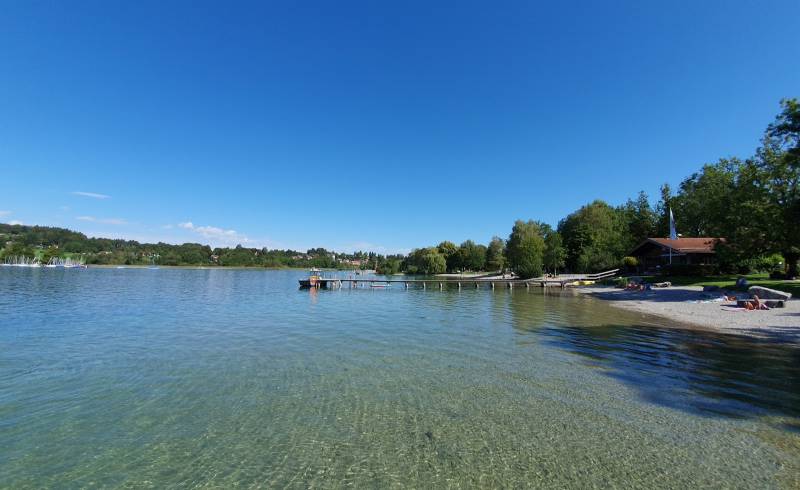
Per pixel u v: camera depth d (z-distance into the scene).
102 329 20.45
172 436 7.94
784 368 12.38
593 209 90.19
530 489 6.03
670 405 9.34
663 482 6.16
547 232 95.69
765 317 22.00
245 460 6.99
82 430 8.23
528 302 36.84
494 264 112.38
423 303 36.50
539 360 13.74
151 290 50.41
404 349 15.66
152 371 12.53
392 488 6.09
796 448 7.14
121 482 6.36
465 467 6.70
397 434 7.97
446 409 9.28
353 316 26.52
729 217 37.12
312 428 8.27
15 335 18.61
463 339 17.67
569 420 8.57
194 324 22.45
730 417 8.57
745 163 41.94
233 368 12.87
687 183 67.38
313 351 15.32
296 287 63.41
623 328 20.36
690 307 27.72
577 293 48.16
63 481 6.39
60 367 12.98
